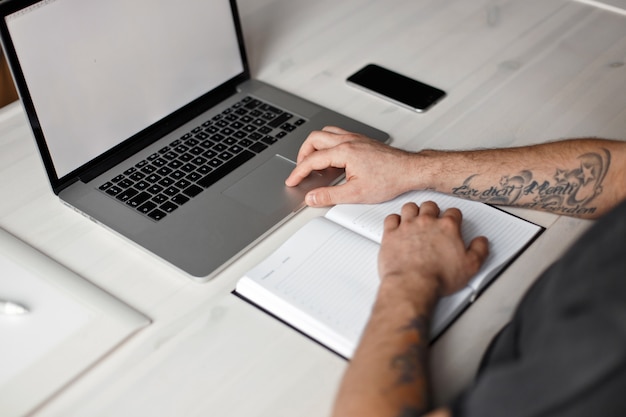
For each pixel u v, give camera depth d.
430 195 1.14
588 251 0.70
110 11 1.17
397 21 1.59
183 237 1.08
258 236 1.08
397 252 0.99
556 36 1.52
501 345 0.85
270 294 0.98
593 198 1.11
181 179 1.18
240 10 1.64
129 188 1.17
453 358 0.92
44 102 1.12
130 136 1.24
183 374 0.92
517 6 1.62
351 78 1.42
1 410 0.88
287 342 0.95
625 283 0.65
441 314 0.95
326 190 1.13
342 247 1.05
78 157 1.18
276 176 1.19
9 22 1.05
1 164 1.26
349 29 1.58
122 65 1.21
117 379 0.92
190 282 1.03
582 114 1.31
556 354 0.68
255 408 0.88
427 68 1.45
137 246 1.07
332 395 0.89
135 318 0.98
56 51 1.12
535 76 1.41
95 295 1.01
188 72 1.32
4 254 1.08
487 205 1.13
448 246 0.99
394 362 0.83
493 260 1.03
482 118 1.32
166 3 1.25
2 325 0.98
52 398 0.90
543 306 0.73
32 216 1.15
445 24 1.57
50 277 1.04
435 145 1.26
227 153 1.24
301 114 1.33
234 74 1.40
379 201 1.13
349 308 0.96
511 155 1.13
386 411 0.78
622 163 1.10
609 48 1.47
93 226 1.13
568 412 0.67
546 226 1.11
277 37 1.56
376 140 1.19
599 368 0.64
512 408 0.70
